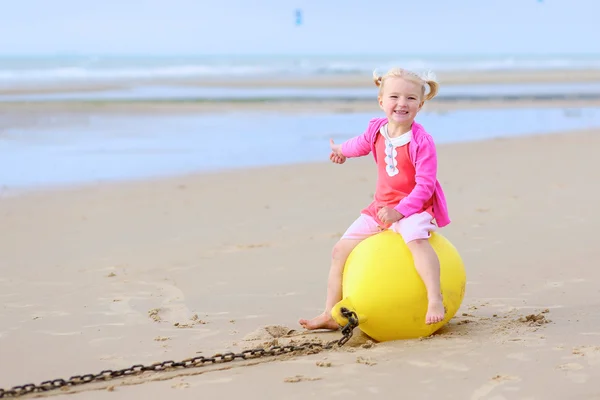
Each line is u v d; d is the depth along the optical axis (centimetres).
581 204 890
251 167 1248
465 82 4112
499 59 9056
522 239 739
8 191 1060
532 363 411
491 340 457
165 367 441
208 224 857
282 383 405
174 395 396
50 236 817
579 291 576
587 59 9169
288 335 509
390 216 473
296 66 6606
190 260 712
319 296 598
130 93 3030
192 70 5594
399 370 414
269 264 691
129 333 516
